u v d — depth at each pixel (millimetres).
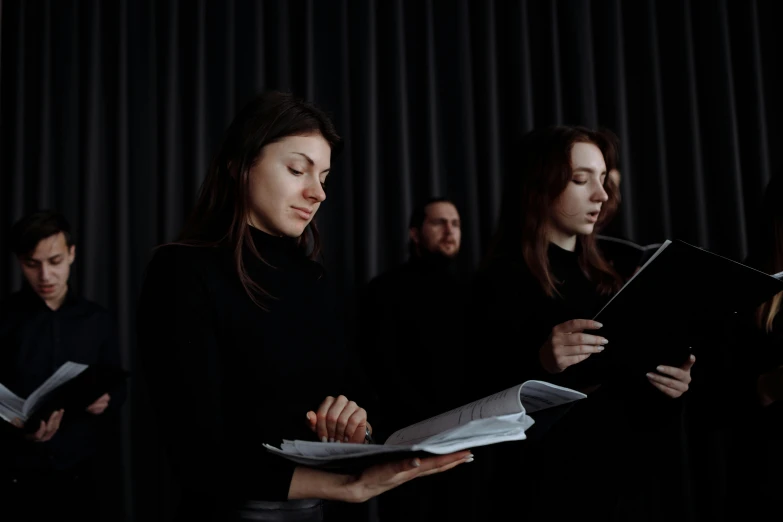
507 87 3785
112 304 3428
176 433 1032
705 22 3805
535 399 1143
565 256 1771
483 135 3713
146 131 3516
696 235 3664
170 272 1130
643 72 3785
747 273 1359
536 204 1744
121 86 3492
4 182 3432
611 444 1610
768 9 3822
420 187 3691
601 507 1594
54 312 2758
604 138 1803
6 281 3371
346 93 3619
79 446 2611
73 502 2584
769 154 3795
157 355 1073
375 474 982
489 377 1680
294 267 1280
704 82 3807
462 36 3729
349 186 3582
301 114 1207
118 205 3430
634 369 1566
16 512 2475
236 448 1110
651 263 1363
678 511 3330
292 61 3682
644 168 3748
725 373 1736
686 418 3365
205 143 3510
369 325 2969
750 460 1657
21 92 3439
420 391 2828
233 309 1150
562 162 1714
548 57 3758
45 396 2230
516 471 1602
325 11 3666
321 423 1124
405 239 3578
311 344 1230
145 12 3562
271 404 1153
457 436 933
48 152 3447
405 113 3666
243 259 1211
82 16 3535
